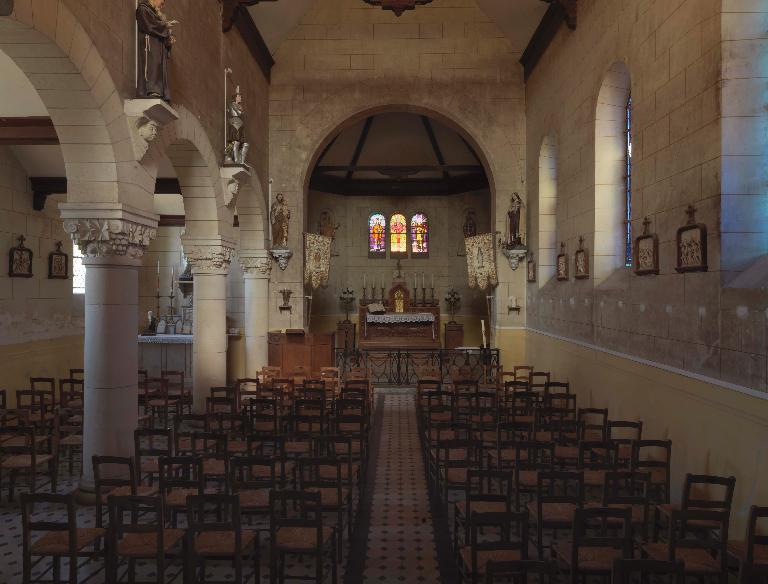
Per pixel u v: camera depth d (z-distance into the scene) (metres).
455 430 11.27
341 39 22.55
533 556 7.88
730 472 8.49
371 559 8.15
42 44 8.52
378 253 34.25
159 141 11.90
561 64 17.39
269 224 22.17
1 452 9.67
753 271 8.58
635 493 9.85
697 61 9.61
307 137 22.47
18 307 16.69
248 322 21.36
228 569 7.82
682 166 10.09
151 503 6.49
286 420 11.07
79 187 10.10
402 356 26.08
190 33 14.06
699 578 6.66
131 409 10.70
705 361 9.34
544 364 19.27
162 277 25.59
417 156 30.34
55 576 6.79
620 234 14.27
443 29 22.52
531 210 21.31
